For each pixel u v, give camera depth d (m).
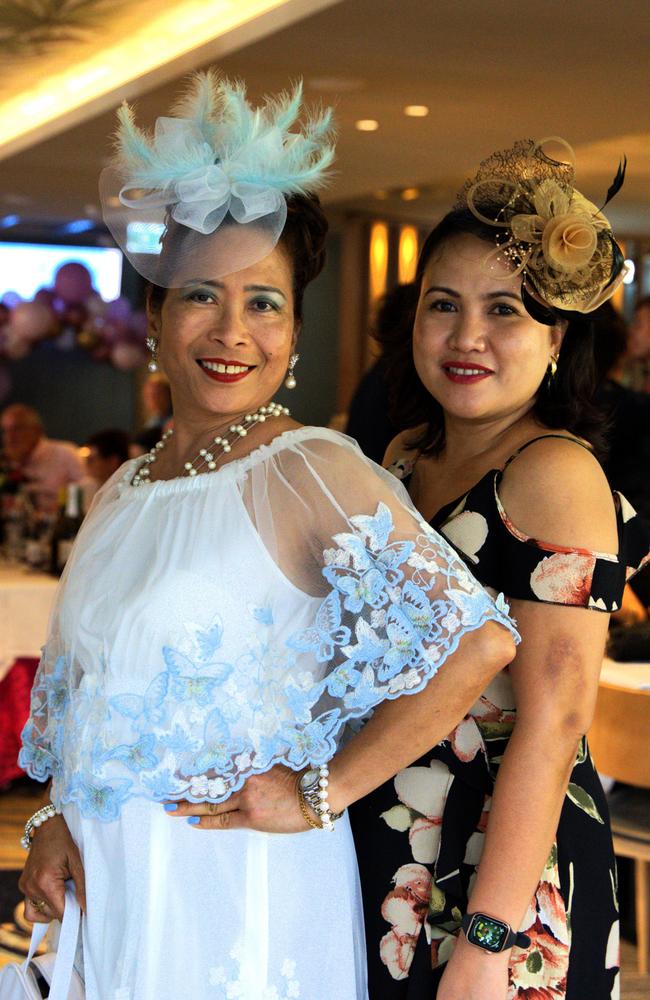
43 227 13.80
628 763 3.16
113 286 14.27
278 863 1.69
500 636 1.57
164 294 1.76
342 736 1.76
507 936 1.65
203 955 1.65
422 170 9.48
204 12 6.28
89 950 1.68
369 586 1.58
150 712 1.62
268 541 1.63
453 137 8.11
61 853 1.75
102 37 6.82
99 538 1.77
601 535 1.71
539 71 6.23
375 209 12.03
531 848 1.66
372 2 5.09
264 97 1.75
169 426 1.91
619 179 1.84
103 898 1.68
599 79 6.35
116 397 14.81
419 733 1.58
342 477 1.63
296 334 1.80
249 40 5.84
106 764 1.65
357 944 1.78
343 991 1.72
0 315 11.94
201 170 1.60
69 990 1.74
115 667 1.65
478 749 1.76
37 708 1.88
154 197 1.66
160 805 1.65
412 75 6.45
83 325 11.94
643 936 3.59
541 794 1.67
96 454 7.35
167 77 6.54
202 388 1.70
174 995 1.64
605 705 3.21
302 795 1.61
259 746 1.62
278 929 1.68
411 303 2.03
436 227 1.91
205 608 1.61
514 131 7.86
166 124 1.66
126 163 1.66
